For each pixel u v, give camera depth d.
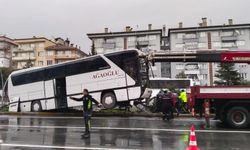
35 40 100.44
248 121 14.05
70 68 23.06
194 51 18.41
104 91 21.58
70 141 11.24
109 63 21.59
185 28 79.00
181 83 36.22
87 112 12.45
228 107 14.41
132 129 14.28
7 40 100.88
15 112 24.92
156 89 34.97
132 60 20.89
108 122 17.50
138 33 82.44
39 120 19.31
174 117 20.77
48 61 98.31
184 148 9.80
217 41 77.69
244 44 76.38
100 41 84.81
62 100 23.36
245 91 14.11
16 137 12.27
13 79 25.55
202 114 15.10
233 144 10.38
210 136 12.02
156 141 11.07
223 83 57.03
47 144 10.66
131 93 20.73
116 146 10.21
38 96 24.34
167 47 83.31
